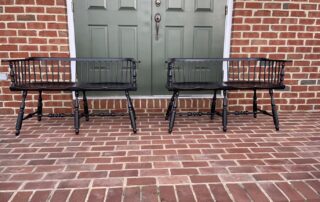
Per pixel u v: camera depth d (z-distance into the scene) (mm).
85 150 2152
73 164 1902
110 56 3176
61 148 2188
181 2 3131
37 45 2949
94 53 3154
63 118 3039
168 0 3111
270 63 3152
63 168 1841
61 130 2635
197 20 3184
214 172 1795
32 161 1943
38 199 1478
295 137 2482
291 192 1563
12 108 3059
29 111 3066
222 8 3174
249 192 1560
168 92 3322
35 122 2877
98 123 2875
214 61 3186
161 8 3121
